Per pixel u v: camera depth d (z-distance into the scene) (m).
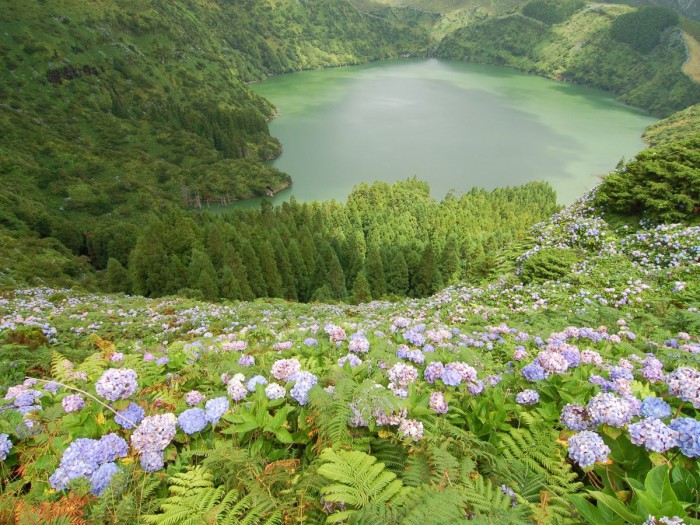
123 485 3.06
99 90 178.88
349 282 61.91
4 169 116.75
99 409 4.20
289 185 151.75
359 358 5.64
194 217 91.50
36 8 186.12
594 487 3.30
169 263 47.31
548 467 3.34
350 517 2.58
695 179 16.73
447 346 6.80
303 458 3.68
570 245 18.28
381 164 170.62
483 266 20.42
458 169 165.25
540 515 2.67
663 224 16.53
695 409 3.91
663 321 9.38
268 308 19.48
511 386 5.02
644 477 3.21
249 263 50.59
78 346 12.08
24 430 3.84
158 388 5.01
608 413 3.44
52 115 155.62
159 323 14.98
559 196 140.12
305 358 5.96
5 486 3.46
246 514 2.87
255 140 177.75
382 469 3.04
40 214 88.62
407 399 3.92
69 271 53.62
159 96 194.62
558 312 11.30
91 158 138.25
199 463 3.56
